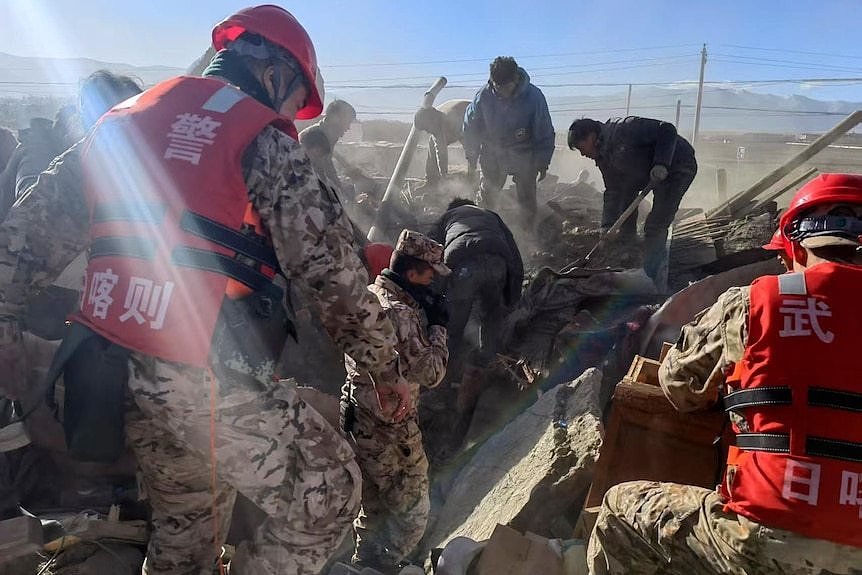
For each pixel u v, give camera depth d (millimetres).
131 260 1914
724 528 2088
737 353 2154
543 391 4984
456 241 5312
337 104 7906
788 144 32125
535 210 8945
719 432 2779
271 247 1997
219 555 2297
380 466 3135
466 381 5164
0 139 4906
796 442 1981
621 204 7449
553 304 5832
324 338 5793
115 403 1903
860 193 2184
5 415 3293
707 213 7738
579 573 2736
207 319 1880
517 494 3354
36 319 2982
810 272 2119
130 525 2877
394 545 3262
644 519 2281
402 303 3094
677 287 6598
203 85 2072
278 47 2193
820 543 1938
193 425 1930
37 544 2703
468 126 9008
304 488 2016
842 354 1990
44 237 2207
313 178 1975
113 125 2035
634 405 2869
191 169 1913
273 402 2008
